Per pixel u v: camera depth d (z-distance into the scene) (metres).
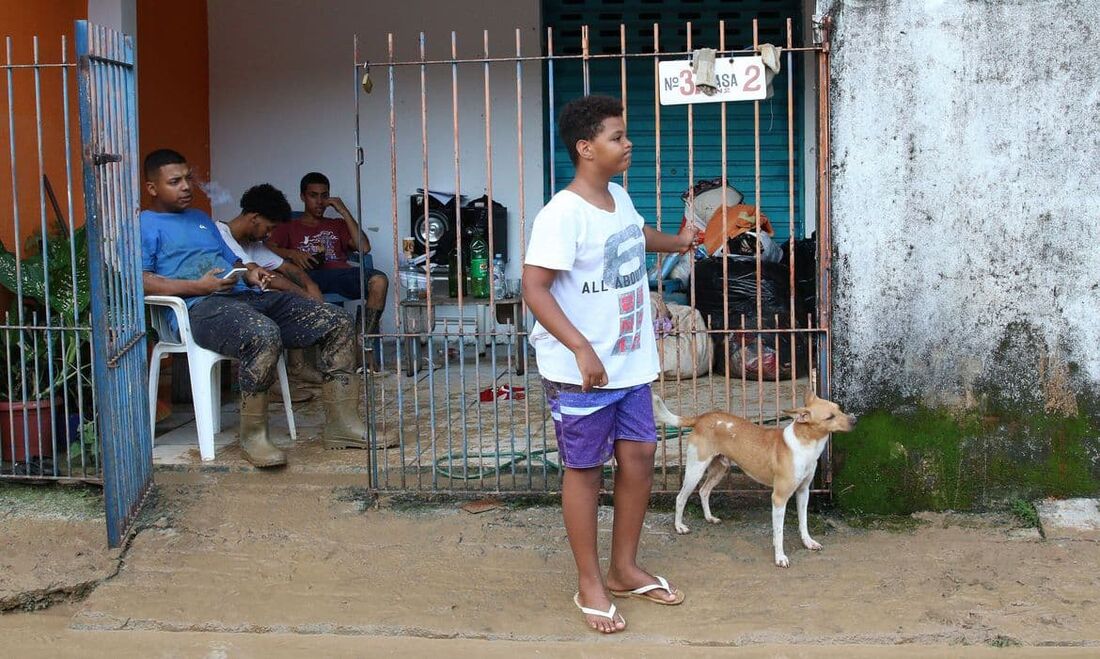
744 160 7.79
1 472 4.71
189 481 4.72
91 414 5.07
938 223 4.13
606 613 3.49
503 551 4.07
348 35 7.85
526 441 4.80
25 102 5.32
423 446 5.02
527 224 7.84
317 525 4.30
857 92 4.09
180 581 3.90
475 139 7.84
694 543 4.09
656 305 5.91
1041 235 4.11
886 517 4.27
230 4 7.86
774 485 3.88
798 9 7.63
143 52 6.82
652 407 3.53
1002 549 3.99
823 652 3.41
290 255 6.92
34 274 4.92
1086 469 4.20
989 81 4.06
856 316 4.19
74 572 3.96
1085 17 4.01
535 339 3.43
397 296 4.34
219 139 7.99
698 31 7.73
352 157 7.95
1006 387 4.20
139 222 4.50
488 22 7.73
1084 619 3.51
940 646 3.42
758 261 4.21
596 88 7.82
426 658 3.43
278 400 6.12
